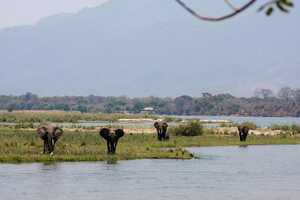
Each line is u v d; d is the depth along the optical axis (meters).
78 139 169.62
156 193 81.88
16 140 160.88
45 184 87.94
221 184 92.19
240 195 82.06
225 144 180.12
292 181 97.19
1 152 127.12
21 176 96.06
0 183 88.12
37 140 163.50
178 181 94.06
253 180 97.81
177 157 131.75
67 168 108.19
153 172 105.00
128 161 123.81
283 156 143.25
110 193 81.19
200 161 127.31
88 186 87.06
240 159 133.50
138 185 89.06
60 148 138.25
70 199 76.00
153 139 183.50
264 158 137.25
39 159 118.31
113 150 132.12
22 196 77.56
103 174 100.50
